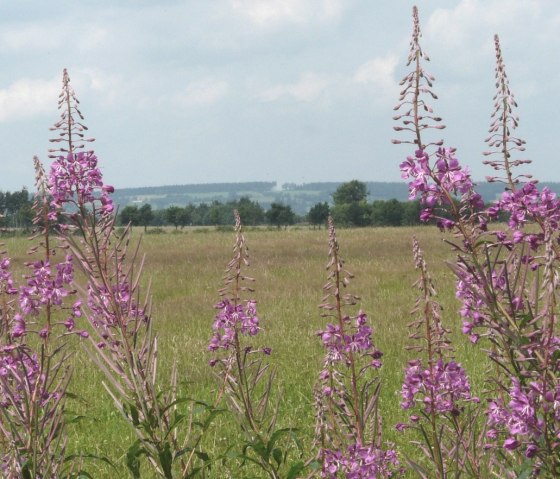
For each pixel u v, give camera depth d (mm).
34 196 5691
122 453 9508
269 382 6234
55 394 5902
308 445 8242
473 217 4930
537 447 4559
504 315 4824
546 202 4809
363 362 13148
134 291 5902
